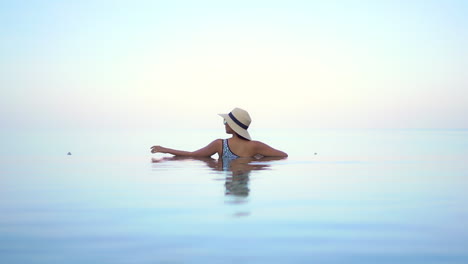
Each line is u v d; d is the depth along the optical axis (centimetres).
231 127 719
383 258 192
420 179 471
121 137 1958
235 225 249
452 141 1680
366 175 507
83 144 1277
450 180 464
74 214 280
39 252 199
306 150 1018
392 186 415
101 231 236
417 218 271
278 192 371
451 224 256
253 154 750
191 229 240
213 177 475
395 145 1298
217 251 200
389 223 257
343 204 317
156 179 459
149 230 238
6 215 278
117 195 354
